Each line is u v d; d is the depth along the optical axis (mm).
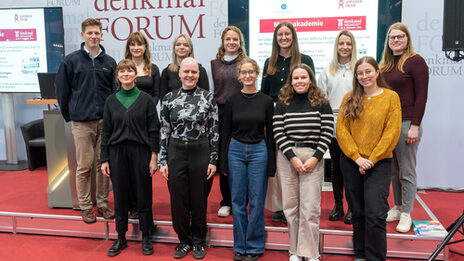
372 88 2260
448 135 4051
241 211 2473
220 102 2998
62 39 4602
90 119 2850
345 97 2330
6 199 3600
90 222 2891
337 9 3982
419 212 2910
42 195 3723
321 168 2350
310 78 2328
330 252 2600
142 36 2979
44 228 3004
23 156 5160
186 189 2465
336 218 2883
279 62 2865
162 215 3039
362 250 2367
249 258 2449
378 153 2170
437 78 3996
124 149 2502
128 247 2725
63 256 2596
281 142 2330
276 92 2863
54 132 3287
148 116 2541
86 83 2840
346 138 2270
